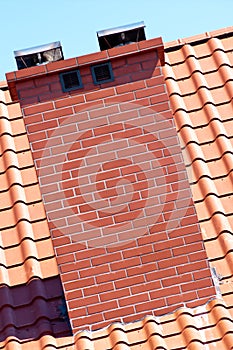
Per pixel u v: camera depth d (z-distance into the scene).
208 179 10.16
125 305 8.77
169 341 8.54
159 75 9.23
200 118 10.94
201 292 8.81
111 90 9.20
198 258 8.84
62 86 9.21
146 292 8.79
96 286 8.78
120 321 8.75
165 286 8.80
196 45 11.98
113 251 8.84
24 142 10.88
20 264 9.64
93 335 8.69
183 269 8.82
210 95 11.20
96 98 9.17
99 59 9.20
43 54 9.75
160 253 8.84
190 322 8.61
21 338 8.86
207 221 9.77
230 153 10.42
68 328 8.91
